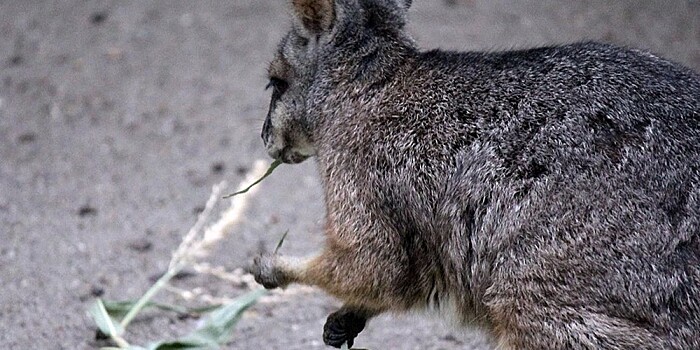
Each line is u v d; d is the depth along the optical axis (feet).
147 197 54.65
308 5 36.27
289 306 45.09
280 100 37.86
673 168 30.60
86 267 47.96
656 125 31.24
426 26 69.97
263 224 51.85
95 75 67.51
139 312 44.57
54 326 43.27
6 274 47.19
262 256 36.99
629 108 31.63
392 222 34.12
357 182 34.58
